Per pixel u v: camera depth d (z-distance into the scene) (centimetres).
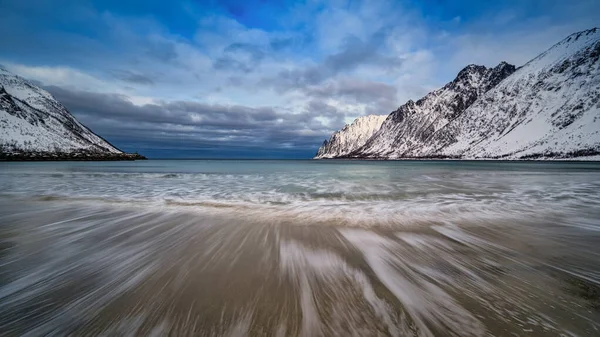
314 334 237
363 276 350
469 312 270
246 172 2956
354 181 1844
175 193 1169
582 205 887
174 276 348
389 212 767
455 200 1000
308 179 1998
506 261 404
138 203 906
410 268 377
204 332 239
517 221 663
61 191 1224
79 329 244
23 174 2486
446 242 497
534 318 260
